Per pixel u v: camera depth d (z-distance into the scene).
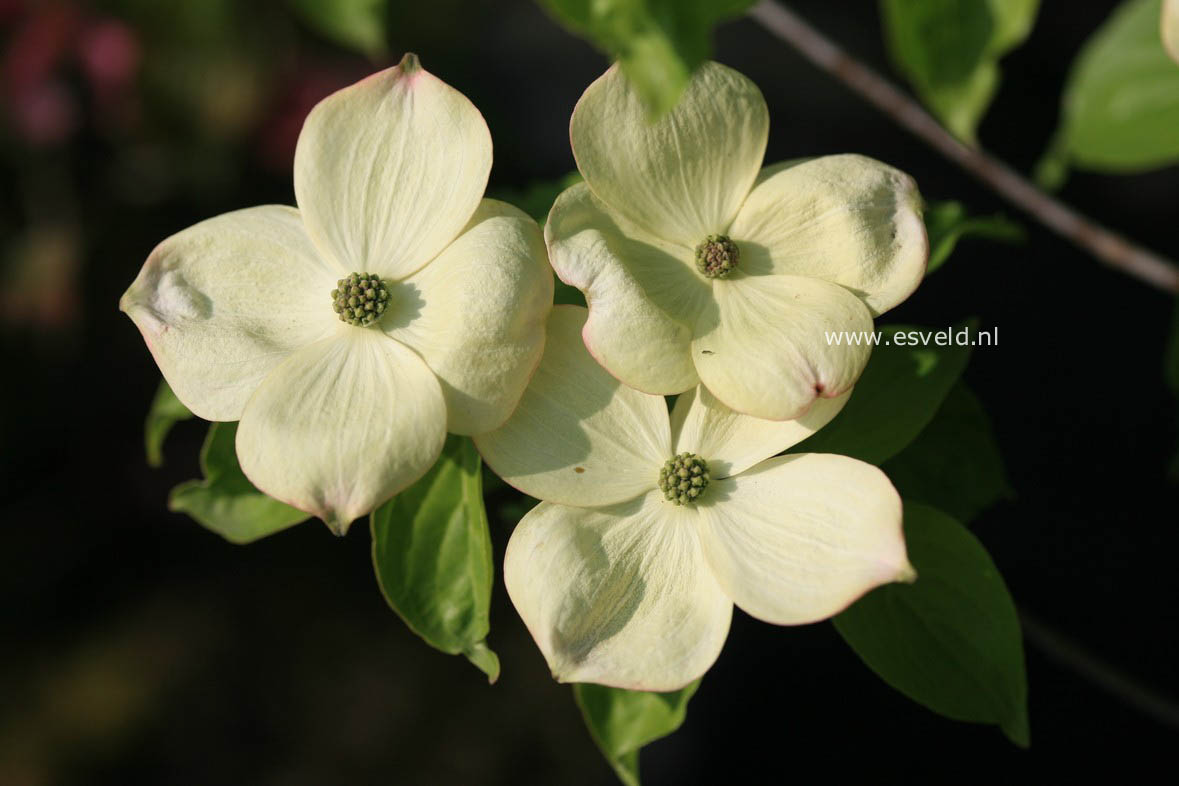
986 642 0.60
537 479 0.59
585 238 0.58
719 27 1.27
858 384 0.62
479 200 0.59
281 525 0.63
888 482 0.58
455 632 0.60
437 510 0.61
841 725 1.14
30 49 1.09
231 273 0.61
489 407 0.59
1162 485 1.14
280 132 1.12
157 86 1.10
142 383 1.26
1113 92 0.72
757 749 1.14
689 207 0.60
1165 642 1.10
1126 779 1.07
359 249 0.60
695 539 0.60
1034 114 1.23
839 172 0.60
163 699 1.16
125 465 1.27
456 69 1.25
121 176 1.20
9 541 1.24
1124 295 1.19
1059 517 1.14
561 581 0.59
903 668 0.61
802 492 0.59
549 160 1.25
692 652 0.59
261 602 1.21
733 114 0.60
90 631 1.22
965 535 0.61
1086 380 1.17
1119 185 1.20
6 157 1.18
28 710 1.17
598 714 0.61
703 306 0.60
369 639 1.19
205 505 0.63
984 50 0.65
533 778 1.10
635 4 0.54
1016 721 0.60
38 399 1.25
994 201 1.20
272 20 1.10
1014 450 1.16
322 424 0.58
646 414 0.60
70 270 1.20
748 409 0.58
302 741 1.14
